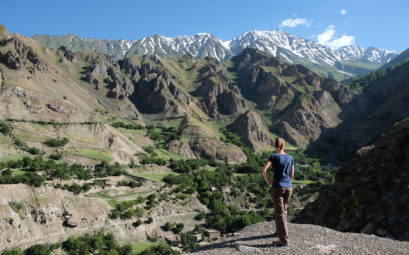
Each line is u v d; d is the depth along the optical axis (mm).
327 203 18797
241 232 11781
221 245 10281
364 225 14984
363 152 18438
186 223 93625
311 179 142000
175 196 106062
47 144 116500
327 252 8672
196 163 149750
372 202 15391
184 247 75438
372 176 16391
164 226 89000
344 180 18234
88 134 136625
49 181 81750
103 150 129875
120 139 146875
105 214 80375
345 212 16719
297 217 20734
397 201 14305
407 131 16438
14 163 86500
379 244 9086
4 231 59156
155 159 138875
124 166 123688
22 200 68625
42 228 66750
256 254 8875
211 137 199125
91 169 110750
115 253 62219
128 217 83188
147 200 97750
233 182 131250
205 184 119125
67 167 99500
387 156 16672
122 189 99188
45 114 134125
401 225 13328
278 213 9531
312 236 10227
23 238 61250
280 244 9477
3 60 160125
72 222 71188
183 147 183125
